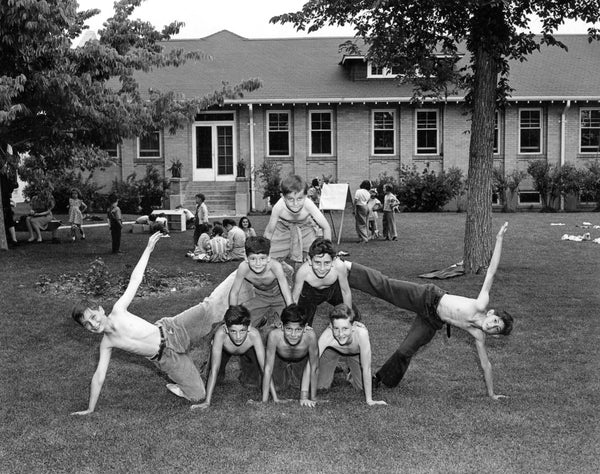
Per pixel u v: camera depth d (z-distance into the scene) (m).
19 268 15.05
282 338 6.71
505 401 6.80
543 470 5.17
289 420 6.24
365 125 30.97
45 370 8.11
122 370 8.05
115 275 13.30
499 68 13.93
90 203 30.14
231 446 5.67
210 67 33.22
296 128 30.98
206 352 8.74
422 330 7.13
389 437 5.82
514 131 30.97
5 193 19.80
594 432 5.94
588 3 13.25
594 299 11.36
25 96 16.08
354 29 14.43
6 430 6.16
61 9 15.22
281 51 35.12
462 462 5.31
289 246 7.96
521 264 14.88
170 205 28.61
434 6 13.20
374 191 19.83
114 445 5.73
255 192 30.91
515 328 9.63
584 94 30.23
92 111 15.95
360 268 7.22
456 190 29.48
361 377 7.17
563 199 30.34
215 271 14.57
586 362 8.16
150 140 31.44
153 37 18.61
